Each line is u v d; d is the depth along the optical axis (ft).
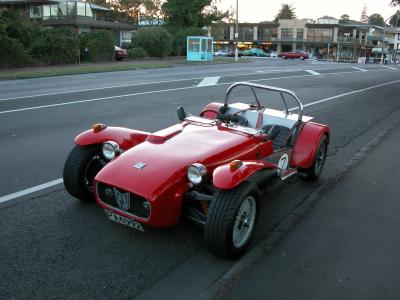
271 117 19.71
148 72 85.97
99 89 54.13
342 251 13.70
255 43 288.51
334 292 11.46
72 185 15.87
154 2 209.67
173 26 175.42
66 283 11.50
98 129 16.19
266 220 16.03
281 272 12.37
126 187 12.61
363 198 18.37
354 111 42.34
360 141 29.04
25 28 102.53
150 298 11.06
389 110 43.75
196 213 13.43
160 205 12.41
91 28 150.51
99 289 11.31
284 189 19.35
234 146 14.71
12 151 23.91
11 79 68.39
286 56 203.41
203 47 138.00
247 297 11.16
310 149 18.49
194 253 13.37
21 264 12.30
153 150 14.24
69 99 44.68
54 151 24.16
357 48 294.87
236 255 13.01
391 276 12.30
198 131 15.74
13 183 18.79
